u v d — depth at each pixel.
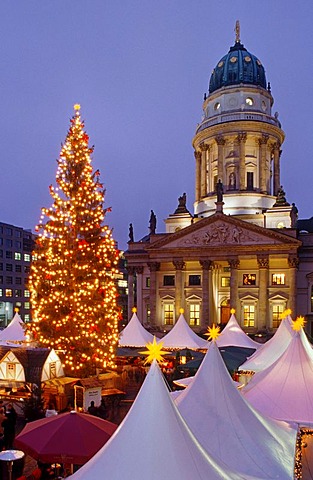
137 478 9.71
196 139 98.88
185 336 45.84
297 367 20.02
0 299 128.38
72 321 32.91
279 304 76.25
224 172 92.81
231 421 14.66
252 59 98.19
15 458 12.67
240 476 11.22
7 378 28.28
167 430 10.52
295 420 17.89
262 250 75.69
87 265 33.84
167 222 94.81
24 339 45.00
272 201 91.81
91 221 34.84
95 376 32.44
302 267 77.25
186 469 9.88
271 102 99.31
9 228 133.25
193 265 82.50
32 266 34.75
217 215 78.00
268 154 93.94
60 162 34.88
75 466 19.25
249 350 38.94
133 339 47.16
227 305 86.06
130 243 89.38
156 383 11.34
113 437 10.96
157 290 83.75
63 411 23.69
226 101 95.62
